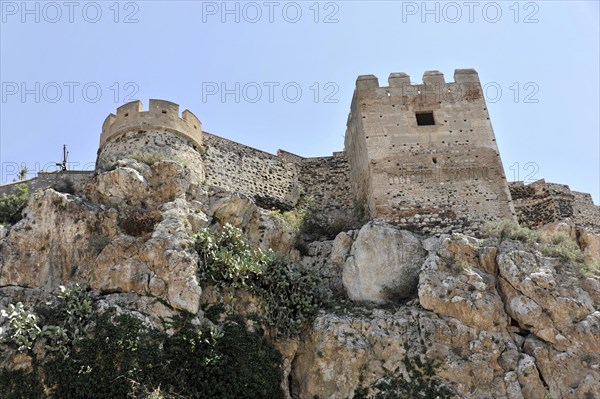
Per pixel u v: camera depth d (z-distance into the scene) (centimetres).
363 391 2262
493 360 2309
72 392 2009
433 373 2278
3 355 2077
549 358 2305
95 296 2291
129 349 2094
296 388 2380
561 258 2584
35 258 2400
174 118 3084
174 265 2358
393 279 2616
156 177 2722
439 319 2409
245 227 2797
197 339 2208
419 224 2869
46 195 2531
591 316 2369
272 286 2508
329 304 2544
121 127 3042
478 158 3045
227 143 3309
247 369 2234
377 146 3067
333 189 3506
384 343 2362
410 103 3191
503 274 2511
